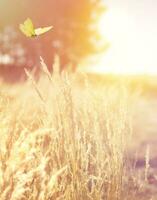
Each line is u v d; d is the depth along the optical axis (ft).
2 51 115.96
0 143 8.15
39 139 8.54
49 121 9.00
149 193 12.85
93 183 8.88
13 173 7.54
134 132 25.79
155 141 23.66
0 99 9.20
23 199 8.21
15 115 10.36
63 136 8.89
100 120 9.78
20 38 113.39
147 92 67.05
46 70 9.12
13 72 79.82
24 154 7.84
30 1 118.21
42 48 112.27
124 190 9.79
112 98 10.39
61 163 8.92
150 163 17.66
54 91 9.19
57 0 121.29
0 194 7.38
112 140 9.46
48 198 8.06
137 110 35.76
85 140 9.05
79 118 9.71
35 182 8.16
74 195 8.53
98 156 9.18
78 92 10.41
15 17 117.39
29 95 14.66
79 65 9.84
